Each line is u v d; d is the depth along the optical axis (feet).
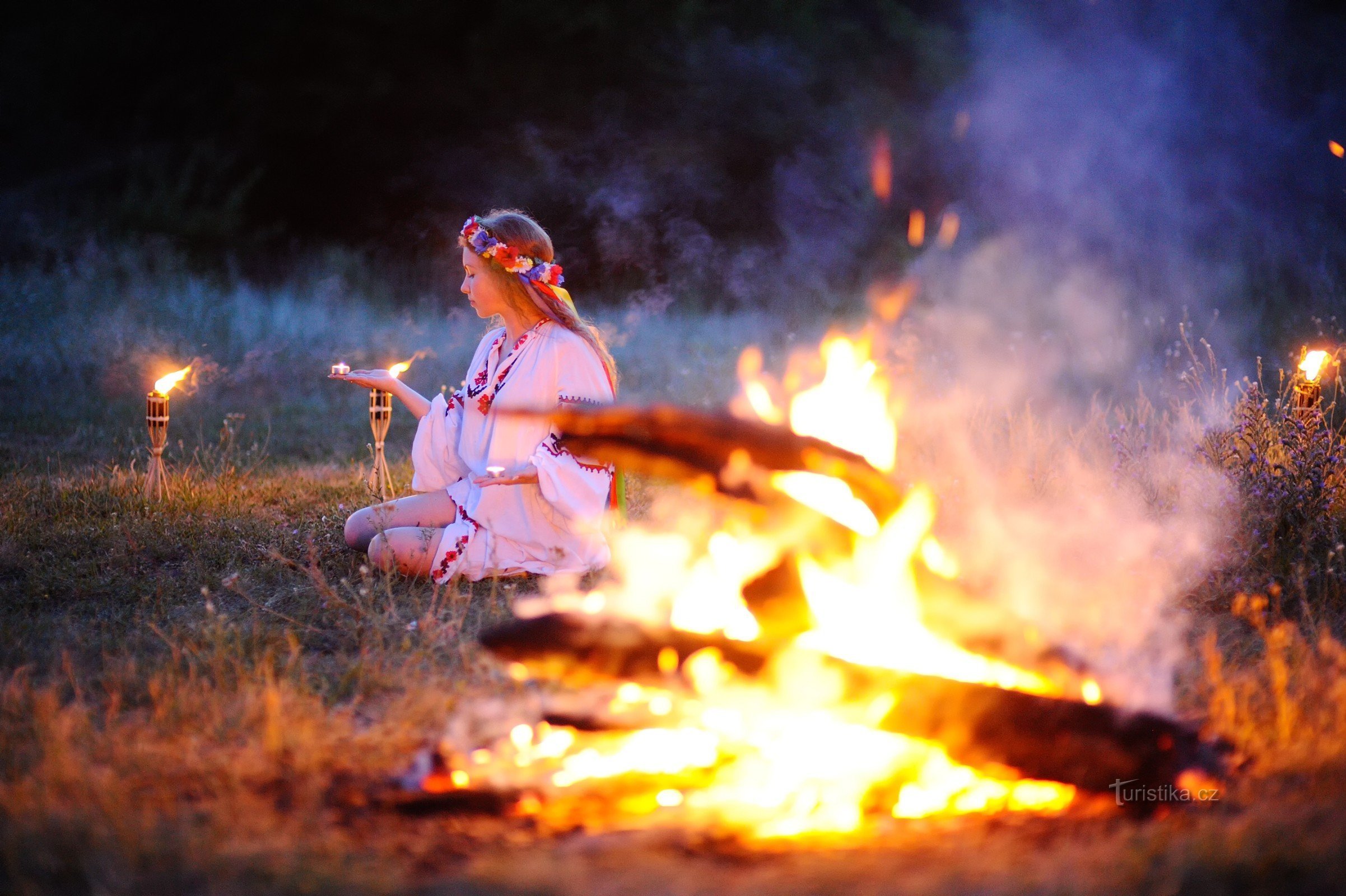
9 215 54.19
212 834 8.70
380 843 8.86
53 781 9.45
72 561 16.55
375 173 61.93
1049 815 9.40
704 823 9.16
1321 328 33.35
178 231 54.29
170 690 11.51
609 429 11.48
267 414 30.17
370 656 12.87
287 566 16.47
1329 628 13.26
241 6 62.39
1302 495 16.33
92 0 63.26
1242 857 8.17
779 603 10.98
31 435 26.89
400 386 17.92
